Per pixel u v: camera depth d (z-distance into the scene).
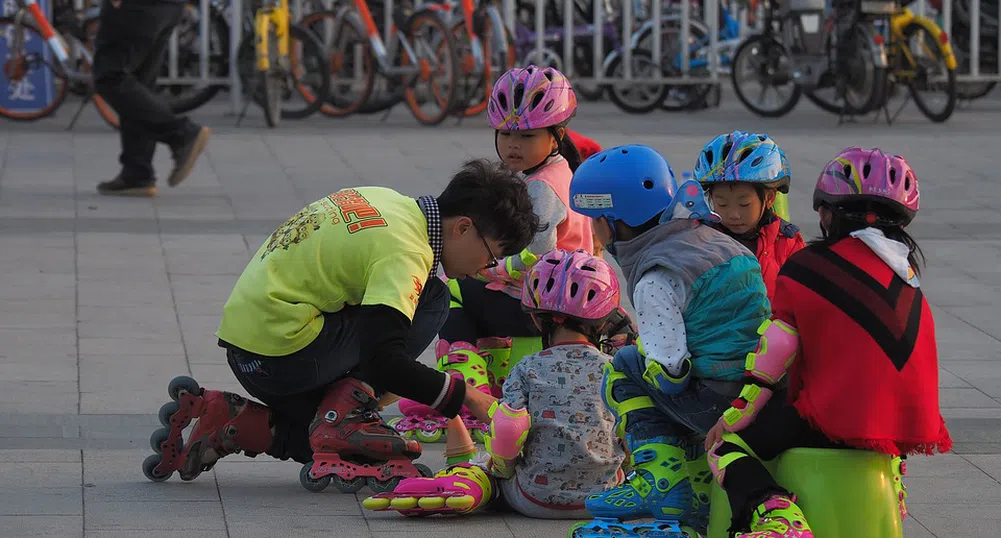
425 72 26.88
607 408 8.27
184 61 28.33
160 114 18.77
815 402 6.82
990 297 14.59
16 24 25.52
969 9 30.11
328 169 21.30
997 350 12.67
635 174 7.74
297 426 9.07
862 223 6.96
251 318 8.59
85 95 27.80
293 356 8.55
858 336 6.79
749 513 6.86
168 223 17.28
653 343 7.38
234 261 15.40
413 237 8.34
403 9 27.39
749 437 7.13
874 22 27.53
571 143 9.88
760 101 28.58
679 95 29.78
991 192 19.98
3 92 25.94
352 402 8.80
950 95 26.64
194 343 12.27
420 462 9.56
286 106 29.31
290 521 8.23
